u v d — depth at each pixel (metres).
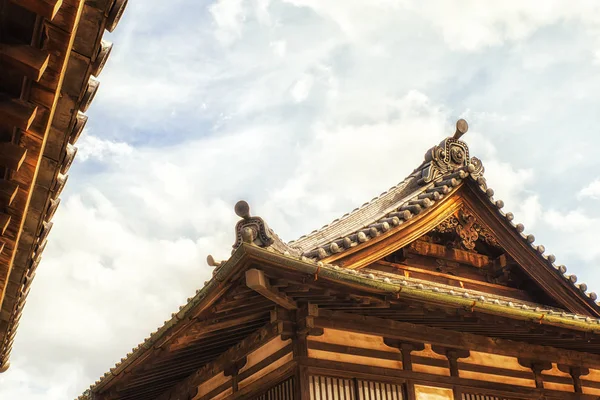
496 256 15.87
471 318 12.37
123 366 13.59
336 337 12.13
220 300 10.98
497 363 13.98
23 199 5.77
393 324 12.79
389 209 14.88
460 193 15.10
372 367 12.27
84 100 5.59
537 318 12.45
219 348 13.64
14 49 4.54
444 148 16.28
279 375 11.98
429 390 12.79
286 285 10.73
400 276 14.32
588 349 14.99
